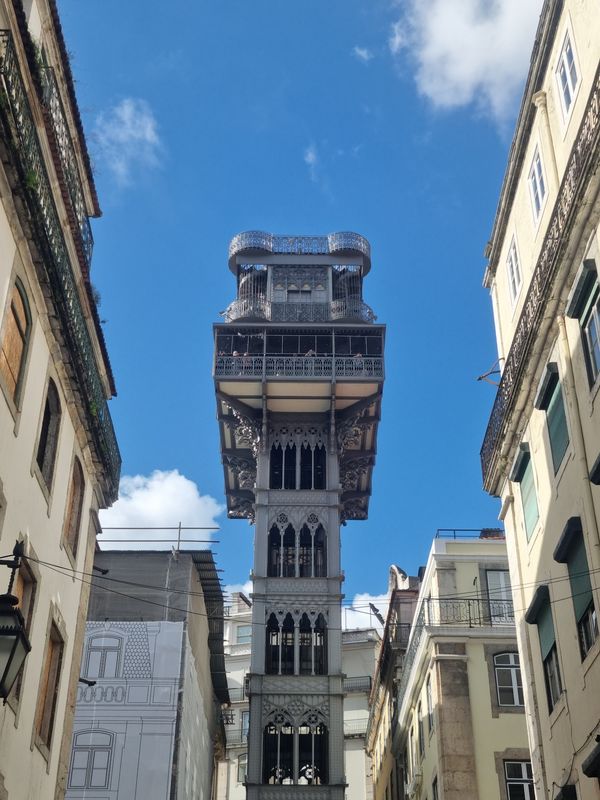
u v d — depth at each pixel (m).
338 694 38.22
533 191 21.14
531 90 20.69
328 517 42.50
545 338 18.97
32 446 16.50
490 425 23.03
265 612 40.09
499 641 32.41
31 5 17.17
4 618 11.26
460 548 35.19
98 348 20.86
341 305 46.66
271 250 48.72
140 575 36.22
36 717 17.12
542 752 19.45
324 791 36.31
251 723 37.69
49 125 17.53
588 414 16.78
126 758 31.94
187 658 34.53
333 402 44.22
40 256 16.11
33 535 16.67
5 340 15.18
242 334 45.34
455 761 30.36
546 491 19.53
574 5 18.28
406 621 45.38
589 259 16.58
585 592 16.77
